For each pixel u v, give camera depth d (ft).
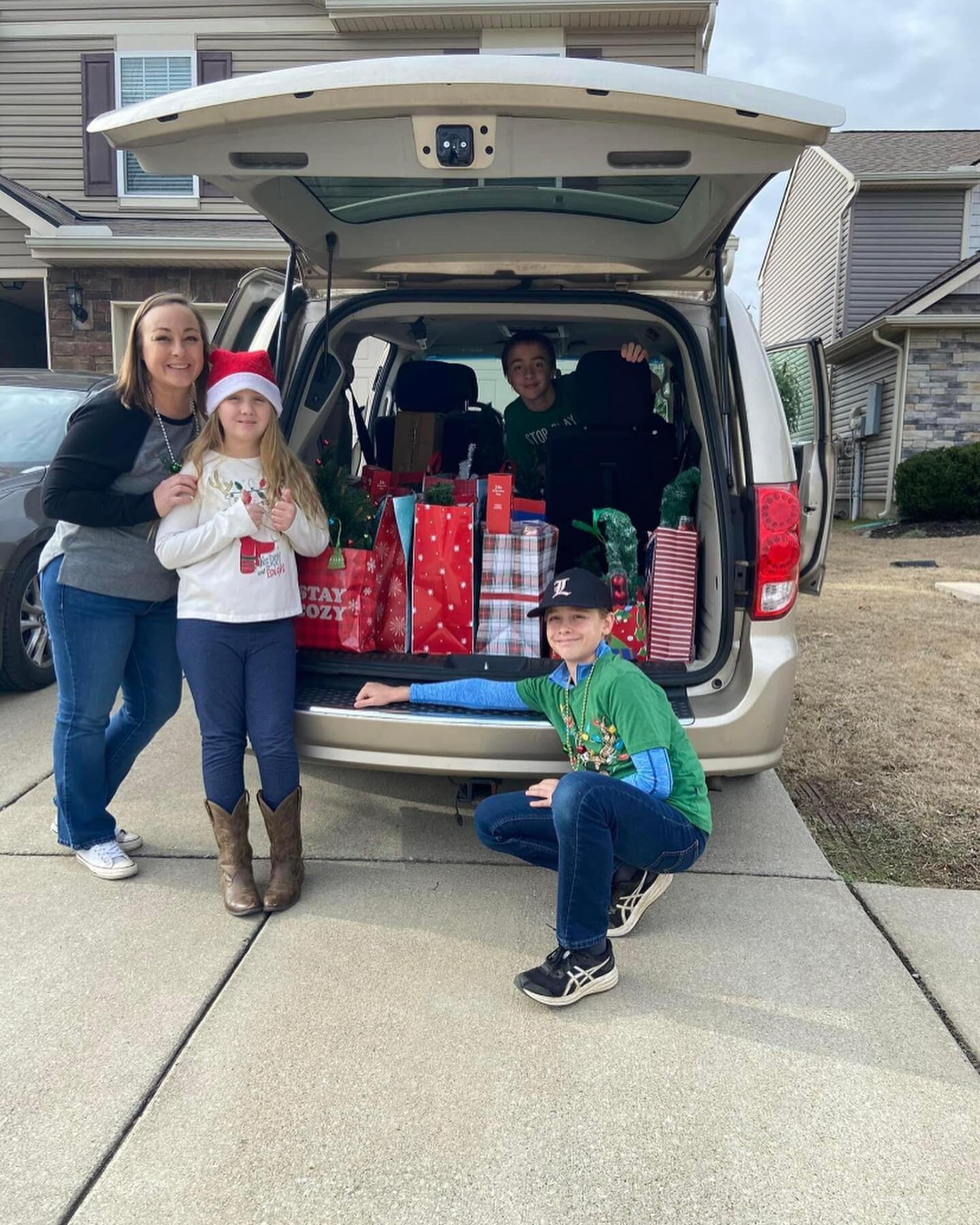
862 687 15.51
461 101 6.65
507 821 7.97
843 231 52.80
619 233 9.85
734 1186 5.65
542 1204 5.50
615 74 6.48
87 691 8.73
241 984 7.52
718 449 8.92
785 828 10.44
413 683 8.77
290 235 9.53
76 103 36.45
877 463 49.32
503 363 12.44
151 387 8.21
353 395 13.17
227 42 35.94
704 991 7.54
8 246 34.27
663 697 7.63
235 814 8.50
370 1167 5.75
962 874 9.53
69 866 9.39
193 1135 5.98
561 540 11.43
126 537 8.47
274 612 8.21
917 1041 6.97
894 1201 5.56
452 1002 7.34
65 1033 6.91
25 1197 5.50
